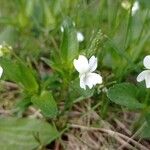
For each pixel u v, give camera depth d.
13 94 0.13
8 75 0.11
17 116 0.12
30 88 0.11
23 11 0.15
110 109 0.12
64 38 0.11
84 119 0.12
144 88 0.11
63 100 0.12
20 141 0.11
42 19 0.15
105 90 0.11
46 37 0.14
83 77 0.10
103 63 0.13
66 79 0.11
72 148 0.11
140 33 0.12
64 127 0.12
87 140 0.11
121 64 0.12
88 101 0.12
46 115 0.11
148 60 0.10
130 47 0.12
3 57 0.11
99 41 0.11
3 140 0.11
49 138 0.11
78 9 0.13
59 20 0.14
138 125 0.11
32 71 0.11
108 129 0.11
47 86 0.12
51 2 0.15
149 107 0.11
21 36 0.15
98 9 0.13
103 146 0.11
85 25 0.14
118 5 0.13
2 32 0.14
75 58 0.11
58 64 0.11
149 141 0.11
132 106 0.11
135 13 0.14
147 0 0.14
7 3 0.16
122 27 0.12
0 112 0.12
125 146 0.11
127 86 0.11
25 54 0.14
